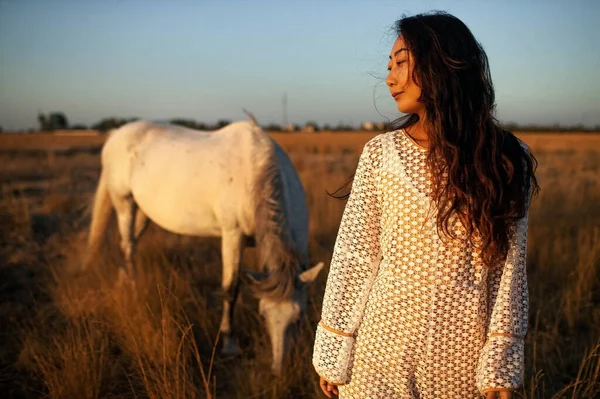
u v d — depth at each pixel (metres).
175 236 5.74
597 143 30.91
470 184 1.01
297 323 2.77
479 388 1.07
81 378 2.62
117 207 4.31
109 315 3.47
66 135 48.59
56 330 3.35
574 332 3.21
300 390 2.73
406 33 1.09
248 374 2.82
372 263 1.17
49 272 4.72
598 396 2.41
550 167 15.17
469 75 1.07
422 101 1.11
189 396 2.32
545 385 2.59
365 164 1.16
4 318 3.62
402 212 1.08
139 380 2.76
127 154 4.15
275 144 3.59
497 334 1.06
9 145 26.83
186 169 3.60
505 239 1.04
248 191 3.24
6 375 2.90
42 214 7.38
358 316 1.17
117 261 4.65
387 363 1.11
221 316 3.66
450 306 1.07
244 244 3.47
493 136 1.06
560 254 4.48
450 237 1.04
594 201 7.06
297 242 3.33
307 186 8.35
